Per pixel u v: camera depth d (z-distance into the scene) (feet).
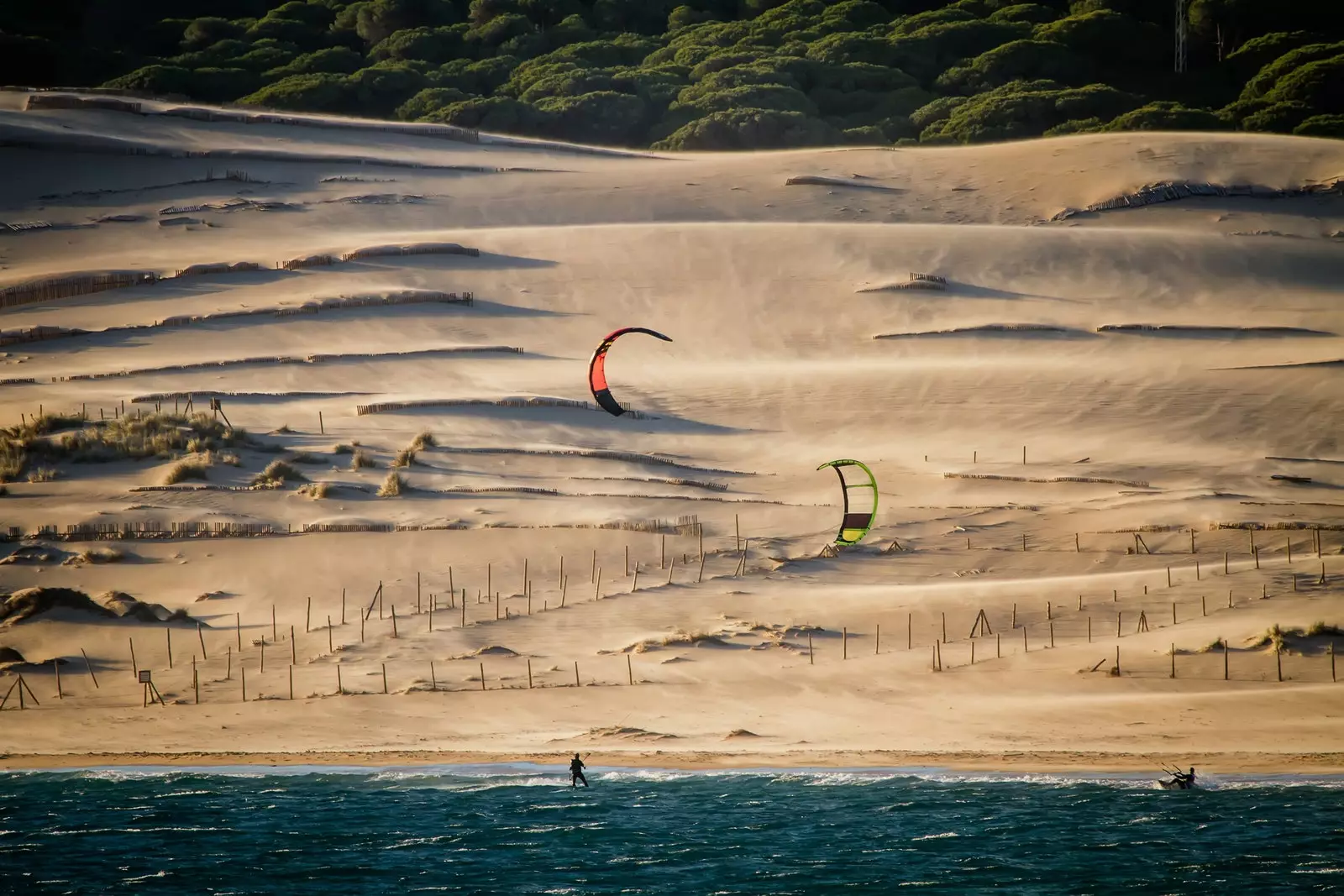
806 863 574.15
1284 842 580.30
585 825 618.44
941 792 638.53
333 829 615.57
